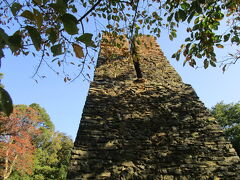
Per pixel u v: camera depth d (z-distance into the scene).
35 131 19.73
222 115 24.09
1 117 16.27
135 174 3.89
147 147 4.41
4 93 1.11
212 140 4.45
